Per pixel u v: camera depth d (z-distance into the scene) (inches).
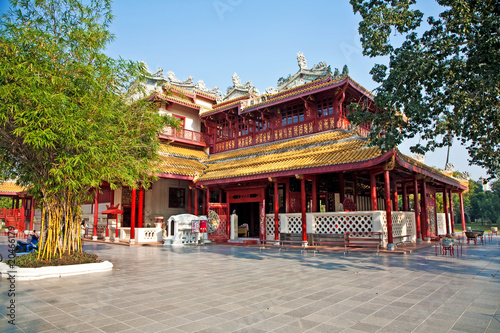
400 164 662.5
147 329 214.2
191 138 1159.6
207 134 1218.0
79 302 282.8
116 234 976.3
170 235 879.1
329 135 859.4
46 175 426.0
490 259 535.5
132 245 867.4
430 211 989.8
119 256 628.4
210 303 276.7
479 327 212.8
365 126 975.6
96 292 320.8
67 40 422.0
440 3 499.5
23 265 415.8
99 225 1148.5
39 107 350.6
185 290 327.9
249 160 960.9
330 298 289.7
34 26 414.0
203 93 1259.8
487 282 353.7
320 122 916.0
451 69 506.3
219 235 941.8
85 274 423.8
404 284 346.0
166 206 1135.6
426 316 236.4
